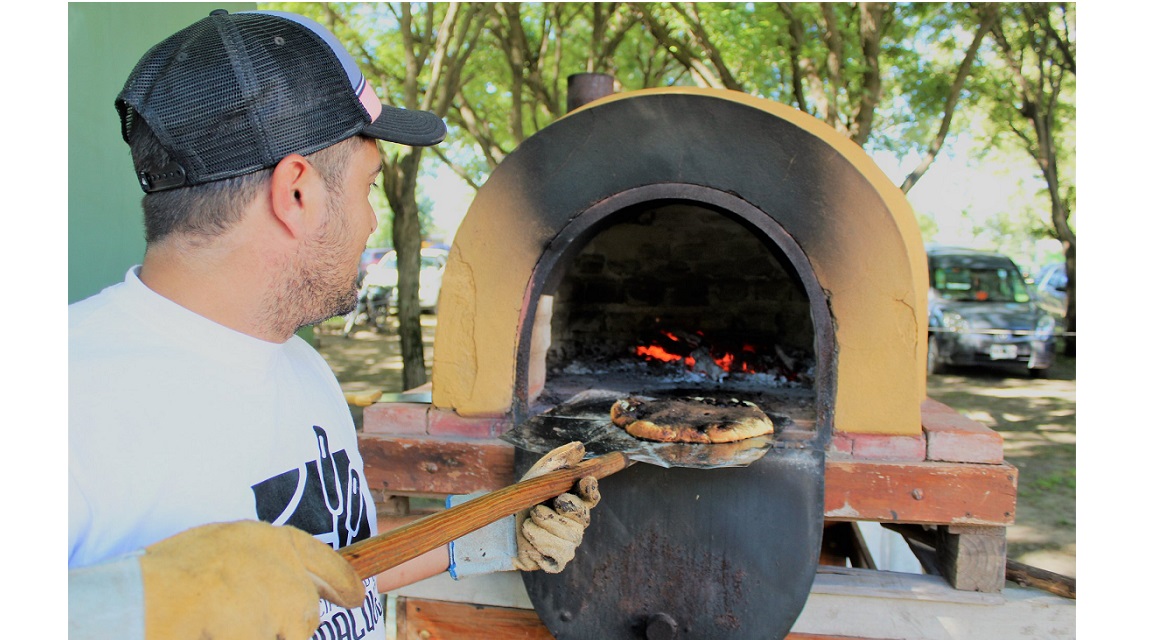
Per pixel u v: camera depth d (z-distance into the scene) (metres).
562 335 3.14
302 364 1.21
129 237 3.16
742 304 3.10
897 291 1.94
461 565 1.28
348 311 1.12
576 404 2.23
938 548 2.15
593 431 1.89
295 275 1.01
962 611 2.02
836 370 2.00
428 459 2.18
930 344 9.40
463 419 2.22
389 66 8.35
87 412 0.83
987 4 7.39
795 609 1.86
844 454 2.01
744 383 2.73
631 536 1.93
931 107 9.29
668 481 1.90
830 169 1.95
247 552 0.68
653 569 1.92
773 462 1.85
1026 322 9.02
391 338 12.66
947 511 1.93
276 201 0.95
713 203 2.04
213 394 0.94
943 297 9.59
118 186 3.09
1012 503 1.91
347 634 1.11
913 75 8.99
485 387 2.21
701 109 2.01
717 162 2.03
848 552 3.27
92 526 0.81
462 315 2.21
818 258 1.99
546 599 1.99
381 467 2.21
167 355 0.92
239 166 0.93
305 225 0.99
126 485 0.83
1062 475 5.47
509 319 2.19
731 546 1.88
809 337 3.04
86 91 2.90
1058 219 10.15
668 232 3.11
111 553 0.82
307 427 1.11
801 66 7.99
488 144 8.62
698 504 1.89
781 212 2.00
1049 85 10.13
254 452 0.98
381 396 2.43
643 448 1.70
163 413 0.88
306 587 0.70
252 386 1.00
